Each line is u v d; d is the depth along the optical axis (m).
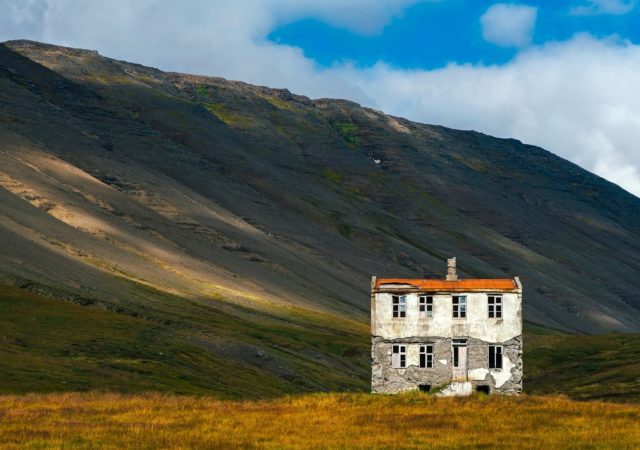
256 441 56.97
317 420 64.88
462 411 68.25
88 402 74.19
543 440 57.25
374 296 89.31
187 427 61.91
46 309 144.00
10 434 57.72
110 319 147.50
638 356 191.38
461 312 88.06
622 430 60.31
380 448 55.16
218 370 132.50
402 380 87.62
